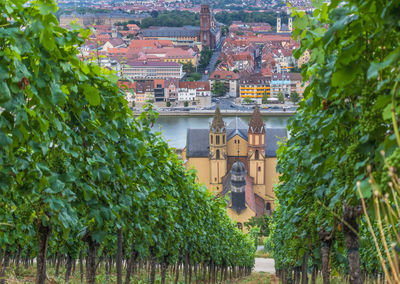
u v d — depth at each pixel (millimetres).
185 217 36062
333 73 8789
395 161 5922
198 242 46219
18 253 43375
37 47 12172
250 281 63219
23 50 10711
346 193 10461
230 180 179375
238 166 166000
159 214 29406
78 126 16656
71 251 37906
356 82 8242
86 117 16484
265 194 192500
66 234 14875
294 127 15734
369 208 7418
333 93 10000
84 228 19656
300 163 15625
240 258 78500
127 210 20094
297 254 23578
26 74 10781
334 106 10844
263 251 135125
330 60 9797
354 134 10188
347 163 9516
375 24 7699
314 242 19609
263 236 160125
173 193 30453
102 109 17719
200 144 194000
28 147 12961
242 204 166250
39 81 12102
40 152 12758
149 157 24406
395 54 6379
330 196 12820
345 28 8180
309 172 14531
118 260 23484
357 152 7996
